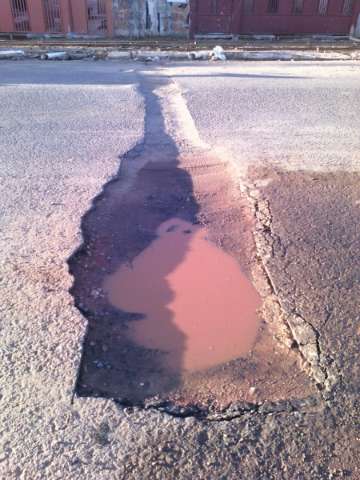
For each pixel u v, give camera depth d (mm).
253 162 5820
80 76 10242
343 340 3113
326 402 2674
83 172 5531
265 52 12938
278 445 2428
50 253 4000
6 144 6312
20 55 12625
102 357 3035
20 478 2248
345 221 4547
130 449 2389
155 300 3615
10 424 2506
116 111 7691
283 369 2941
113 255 4145
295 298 3529
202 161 5918
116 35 17000
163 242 4359
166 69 11227
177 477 2262
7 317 3260
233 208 4883
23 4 16250
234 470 2301
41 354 2961
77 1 16312
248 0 16875
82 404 2645
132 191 5207
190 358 3064
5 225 4391
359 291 3588
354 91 9125
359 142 6531
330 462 2352
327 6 17156
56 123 7133
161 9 16672
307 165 5746
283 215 4660
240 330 3307
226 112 7730
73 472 2273
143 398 2725
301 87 9359
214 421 2562
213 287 3764
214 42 16000
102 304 3537
